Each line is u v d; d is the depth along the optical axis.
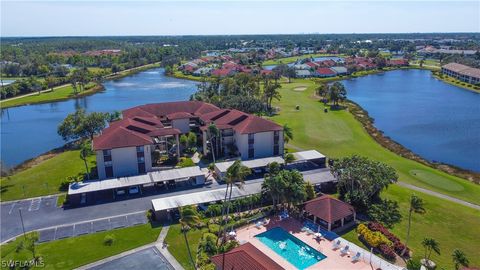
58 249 55.44
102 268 51.09
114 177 78.38
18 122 145.50
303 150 100.06
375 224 60.00
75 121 110.62
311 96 175.50
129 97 189.25
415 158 97.12
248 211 66.19
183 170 80.06
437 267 50.62
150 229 61.00
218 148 94.25
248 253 47.50
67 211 67.56
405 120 137.75
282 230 60.47
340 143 106.38
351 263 51.72
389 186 77.25
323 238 57.94
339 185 72.69
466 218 64.50
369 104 165.25
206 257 51.91
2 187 78.50
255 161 86.19
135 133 84.31
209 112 111.06
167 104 117.31
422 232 59.75
